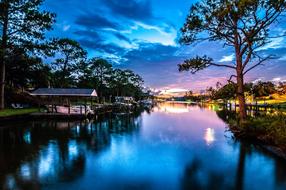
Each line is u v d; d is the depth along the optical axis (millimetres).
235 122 19312
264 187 8219
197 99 148875
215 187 8312
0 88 32250
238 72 19266
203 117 35875
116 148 13812
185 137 17672
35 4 32281
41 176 9055
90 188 8023
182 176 9172
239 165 10508
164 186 8289
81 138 17031
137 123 27312
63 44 59188
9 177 8875
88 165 10453
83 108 32750
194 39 20797
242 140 16000
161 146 14375
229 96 19859
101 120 30438
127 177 9031
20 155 12078
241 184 8406
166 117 35875
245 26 18688
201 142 15586
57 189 7887
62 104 33656
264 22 17812
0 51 28859
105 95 86250
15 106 37750
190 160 11336
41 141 15797
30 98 40531
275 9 17359
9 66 38906
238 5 16312
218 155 12211
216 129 22109
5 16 30625
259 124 15234
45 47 32781
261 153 12500
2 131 20062
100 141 15930
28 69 42531
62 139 16609
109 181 8656
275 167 10250
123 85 96438
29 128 21922
